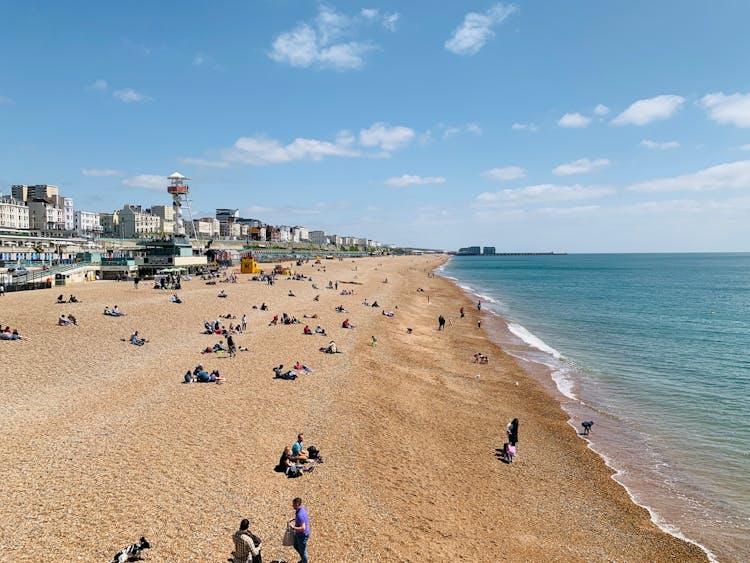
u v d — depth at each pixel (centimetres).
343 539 1483
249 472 1816
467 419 2733
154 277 7812
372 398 2831
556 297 10162
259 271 10038
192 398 2544
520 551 1580
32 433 1995
